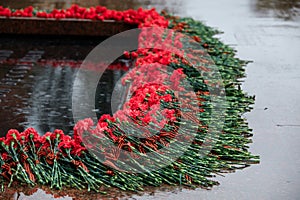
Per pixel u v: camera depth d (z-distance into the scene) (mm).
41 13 9555
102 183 4527
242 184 4598
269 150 5207
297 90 6859
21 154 4773
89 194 4395
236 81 7141
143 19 9406
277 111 6152
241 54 8406
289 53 8484
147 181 4562
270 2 12625
